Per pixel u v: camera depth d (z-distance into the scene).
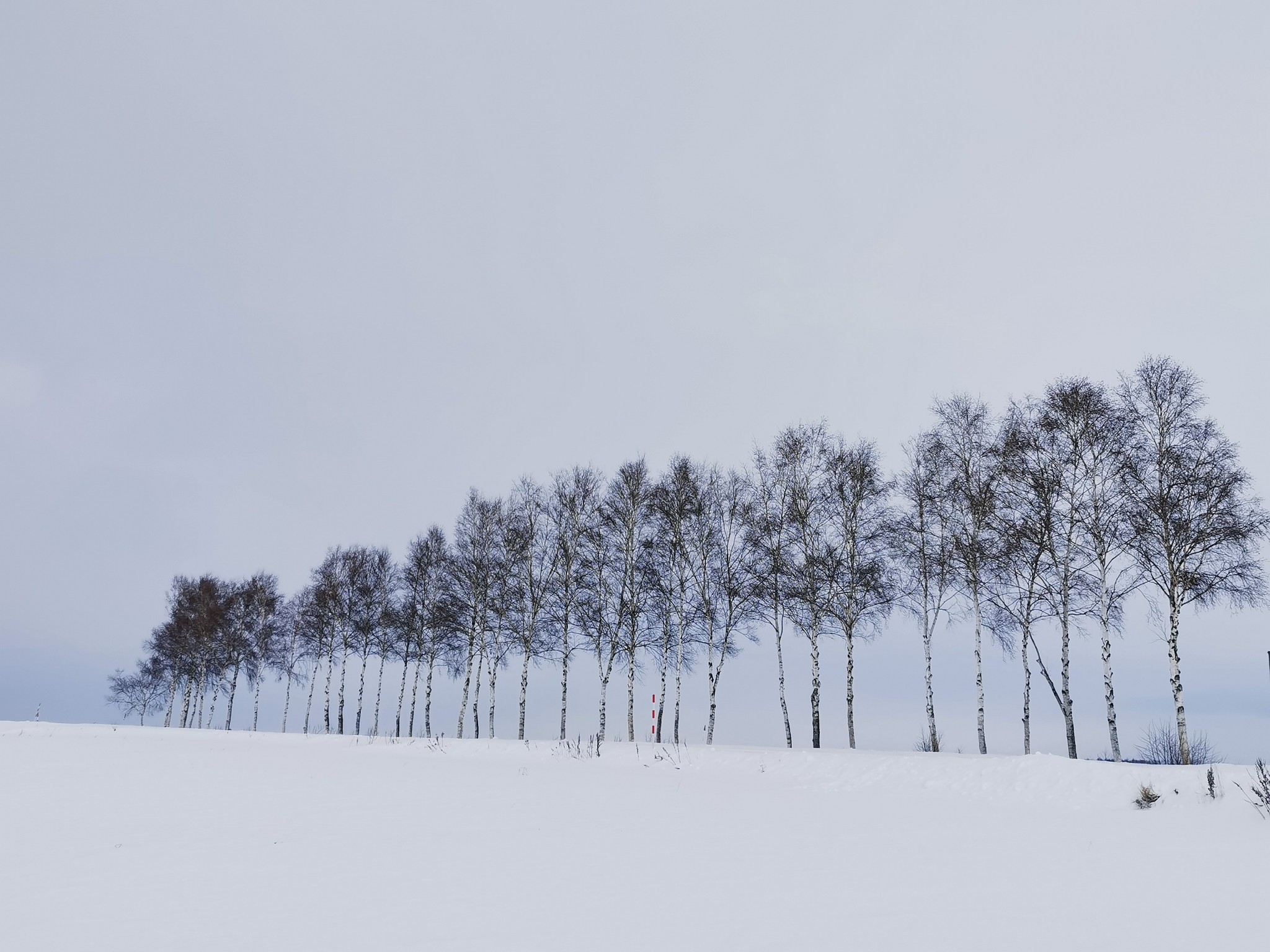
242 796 15.23
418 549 44.66
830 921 6.67
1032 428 26.98
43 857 9.66
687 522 34.50
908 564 29.69
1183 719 21.41
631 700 34.25
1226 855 9.37
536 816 13.00
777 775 20.56
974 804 14.92
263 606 54.19
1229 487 22.06
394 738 37.41
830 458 31.62
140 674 60.31
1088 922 6.57
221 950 6.08
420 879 8.39
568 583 36.19
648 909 7.11
